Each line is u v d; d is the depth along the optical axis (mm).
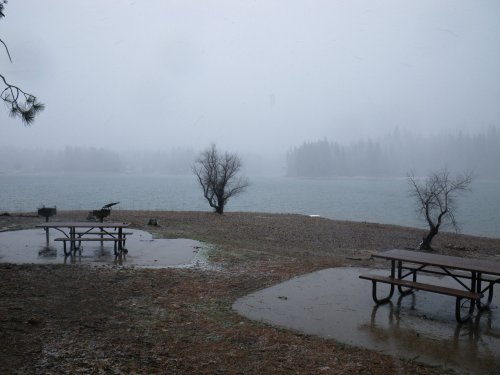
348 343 5844
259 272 10000
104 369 4699
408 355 5492
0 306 6617
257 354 5324
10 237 14992
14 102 7949
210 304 7348
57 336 5562
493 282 7289
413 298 8172
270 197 63594
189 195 61594
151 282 8641
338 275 9945
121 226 11930
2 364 4691
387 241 20344
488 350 5734
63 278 8703
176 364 4930
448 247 19797
